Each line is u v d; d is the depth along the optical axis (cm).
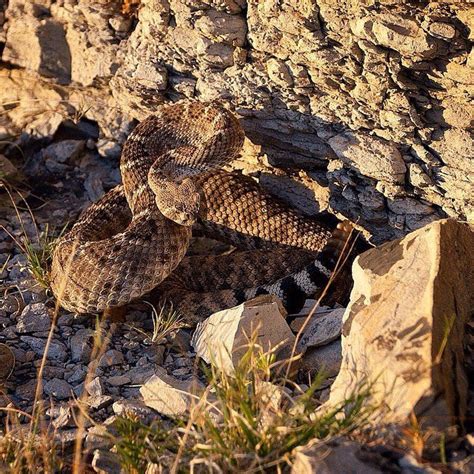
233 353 907
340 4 1033
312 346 939
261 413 747
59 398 923
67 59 1409
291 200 1209
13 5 1441
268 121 1168
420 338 743
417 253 837
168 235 1054
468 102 1017
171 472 698
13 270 1141
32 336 1020
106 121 1352
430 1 992
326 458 681
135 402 884
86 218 1168
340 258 1026
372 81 1046
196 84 1220
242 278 1125
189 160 1129
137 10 1320
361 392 742
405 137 1055
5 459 788
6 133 1392
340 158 1098
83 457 805
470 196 1041
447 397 721
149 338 1009
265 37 1118
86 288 1024
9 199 1305
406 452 698
